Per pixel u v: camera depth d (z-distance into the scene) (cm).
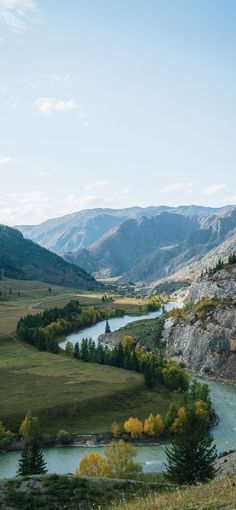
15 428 10325
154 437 10288
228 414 12050
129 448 7038
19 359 16050
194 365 17750
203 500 2983
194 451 5300
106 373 14250
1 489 4022
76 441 10156
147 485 4325
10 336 19800
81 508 3753
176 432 10319
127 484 4294
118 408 11662
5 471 8594
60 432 10262
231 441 10050
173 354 19075
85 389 12525
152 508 3069
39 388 12556
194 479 5162
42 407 11225
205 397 11944
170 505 3019
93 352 16150
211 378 16375
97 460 6988
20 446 9775
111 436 10319
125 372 14550
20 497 3884
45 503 3825
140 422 10319
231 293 19875
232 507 2741
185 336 19062
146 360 14925
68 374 14000
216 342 17475
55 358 16375
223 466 6875
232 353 16950
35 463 7219
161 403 12119
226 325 17688
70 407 11350
